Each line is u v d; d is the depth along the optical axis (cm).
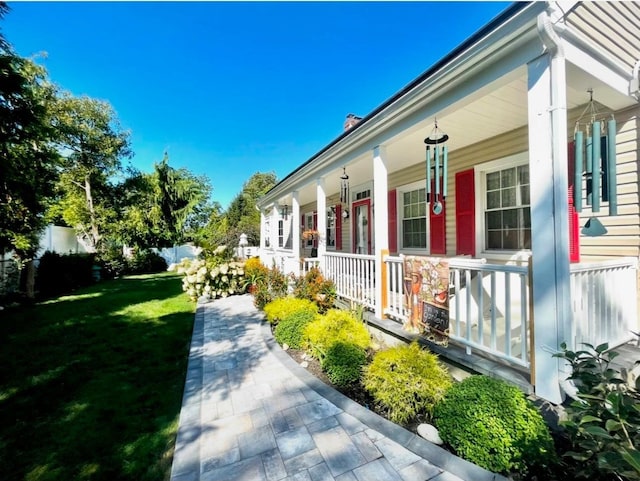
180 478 182
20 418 253
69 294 890
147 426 242
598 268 254
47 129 569
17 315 625
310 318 405
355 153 464
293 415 248
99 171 1524
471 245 474
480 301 260
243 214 2806
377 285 399
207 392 288
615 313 280
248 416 248
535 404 212
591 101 270
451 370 289
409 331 332
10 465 198
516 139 409
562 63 206
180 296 847
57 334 491
